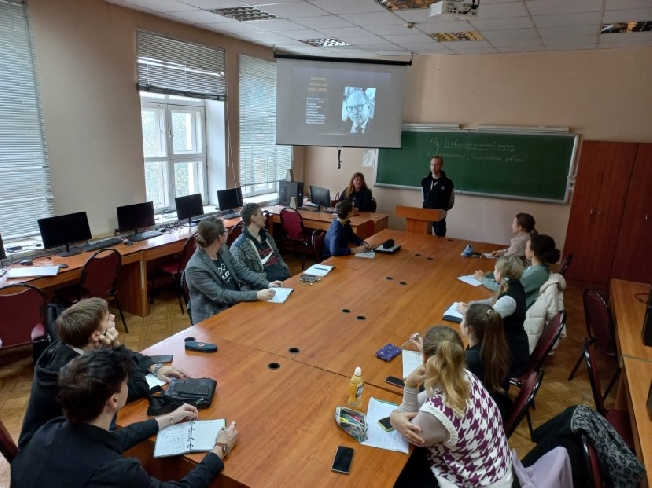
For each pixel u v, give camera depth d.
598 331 3.08
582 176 5.57
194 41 5.11
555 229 6.13
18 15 3.43
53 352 1.64
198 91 5.31
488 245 4.65
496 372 1.94
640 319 2.99
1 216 3.59
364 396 1.88
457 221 6.74
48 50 3.68
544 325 3.07
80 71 3.97
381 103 6.01
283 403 1.80
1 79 3.40
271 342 2.33
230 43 5.64
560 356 3.79
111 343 1.73
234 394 1.85
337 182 7.58
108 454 1.21
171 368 1.97
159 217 5.29
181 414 1.65
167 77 4.86
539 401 3.10
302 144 5.99
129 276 4.21
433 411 1.49
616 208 5.46
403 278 3.49
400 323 2.63
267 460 1.49
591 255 5.70
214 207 6.11
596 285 5.68
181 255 4.32
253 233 3.64
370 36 5.21
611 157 5.37
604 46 5.26
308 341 2.36
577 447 1.53
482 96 6.22
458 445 1.50
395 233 5.14
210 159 6.02
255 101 6.34
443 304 2.96
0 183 3.54
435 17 4.16
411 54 6.34
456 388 1.50
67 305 3.46
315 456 1.51
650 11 3.74
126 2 4.07
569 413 1.60
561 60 5.66
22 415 2.73
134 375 1.79
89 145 4.17
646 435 1.75
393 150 6.93
